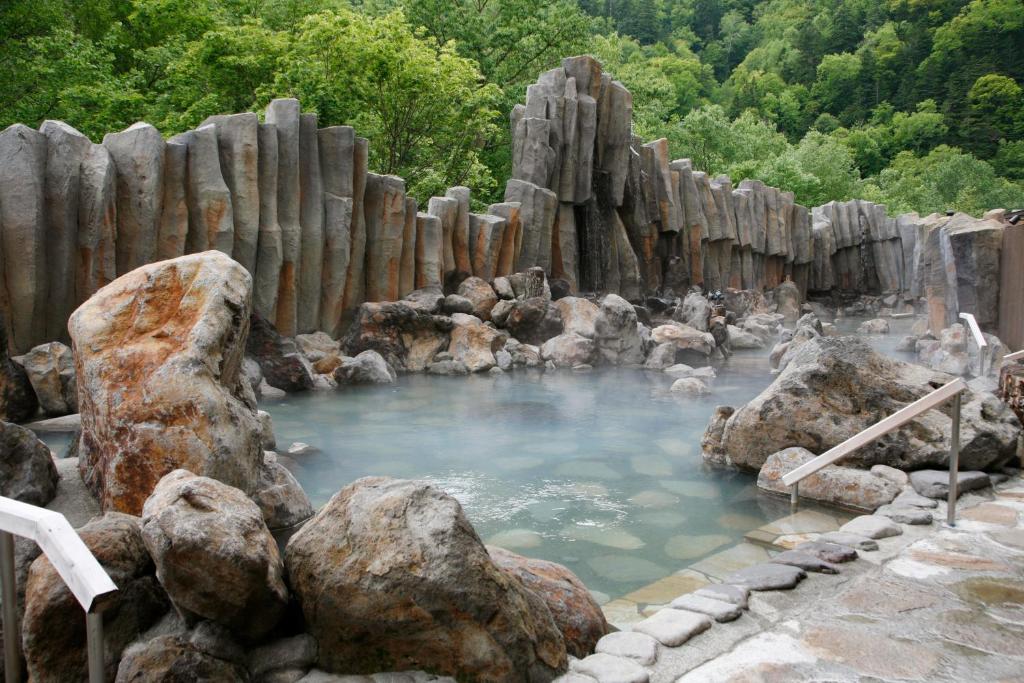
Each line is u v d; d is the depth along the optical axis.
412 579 3.15
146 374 5.13
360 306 14.38
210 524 3.11
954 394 5.51
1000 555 4.95
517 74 29.16
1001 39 74.56
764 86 78.50
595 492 7.05
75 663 3.17
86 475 5.49
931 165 61.50
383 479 3.64
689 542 5.82
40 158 10.58
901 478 6.55
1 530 2.84
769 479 7.01
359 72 20.91
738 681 3.39
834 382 7.26
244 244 12.86
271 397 11.45
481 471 7.69
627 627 4.07
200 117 19.34
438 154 23.69
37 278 10.48
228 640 3.22
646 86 37.34
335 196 14.23
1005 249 12.02
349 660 3.29
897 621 4.01
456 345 14.54
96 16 23.94
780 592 4.36
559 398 11.76
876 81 78.88
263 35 20.80
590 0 77.81
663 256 24.42
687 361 16.17
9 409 9.09
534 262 19.14
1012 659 3.60
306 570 3.36
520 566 4.08
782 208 30.77
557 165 20.16
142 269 5.63
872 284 34.75
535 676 3.29
